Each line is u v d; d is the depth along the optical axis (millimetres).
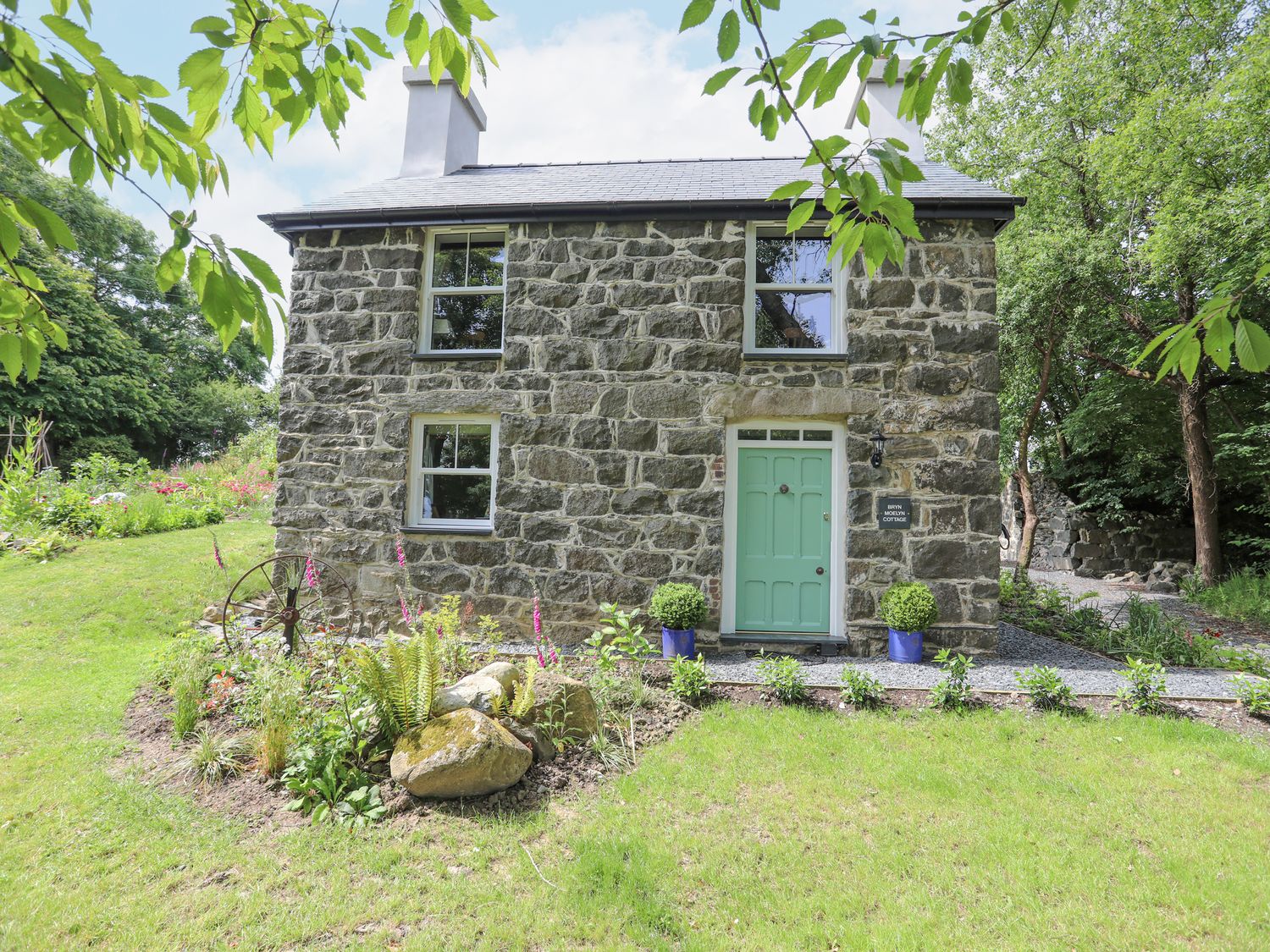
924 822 3748
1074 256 10234
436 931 2848
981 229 6738
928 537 6598
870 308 6758
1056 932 2920
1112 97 11570
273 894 3061
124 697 5086
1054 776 4238
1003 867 3373
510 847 3436
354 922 2896
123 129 1434
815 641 6695
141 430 22484
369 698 4441
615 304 7062
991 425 6594
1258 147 9570
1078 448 14336
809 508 7027
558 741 4402
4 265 1668
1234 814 3812
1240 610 10305
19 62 1208
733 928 2926
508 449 7102
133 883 3102
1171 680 5945
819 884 3221
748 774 4234
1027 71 13008
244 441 18328
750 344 7059
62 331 1832
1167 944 2852
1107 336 12953
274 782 3938
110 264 24188
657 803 3912
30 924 2809
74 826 3514
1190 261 10281
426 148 9055
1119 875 3291
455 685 4609
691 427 6895
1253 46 9586
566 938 2838
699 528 6832
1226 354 1716
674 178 8164
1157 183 10344
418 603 7121
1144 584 13234
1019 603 9328
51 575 7922
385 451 7270
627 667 5906
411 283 7387
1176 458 14344
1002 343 11484
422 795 3785
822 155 1786
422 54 1865
